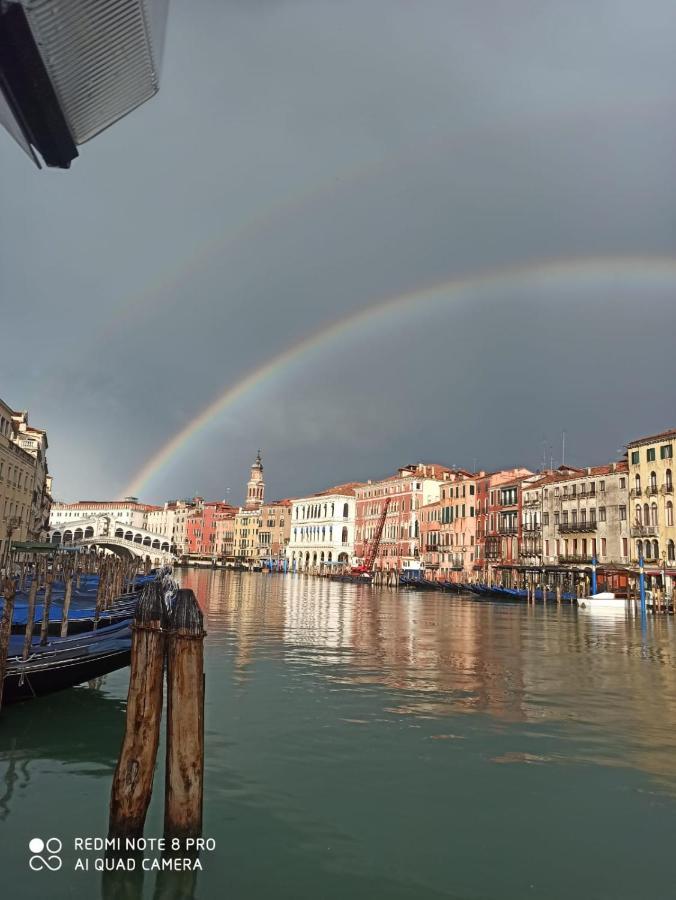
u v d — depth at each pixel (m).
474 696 15.60
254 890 6.80
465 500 83.69
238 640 24.91
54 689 13.01
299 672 18.19
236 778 9.72
